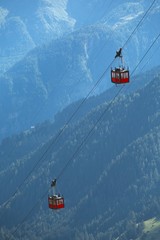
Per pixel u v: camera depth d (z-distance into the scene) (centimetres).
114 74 17662
